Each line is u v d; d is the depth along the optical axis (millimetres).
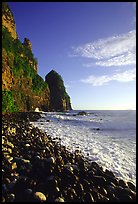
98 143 11984
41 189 4930
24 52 45469
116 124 26344
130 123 28188
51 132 14906
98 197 5023
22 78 34625
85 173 6238
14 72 31172
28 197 4531
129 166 7809
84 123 25531
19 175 5465
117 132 18375
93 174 6254
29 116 24359
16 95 29328
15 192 4691
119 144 12102
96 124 25359
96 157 8656
